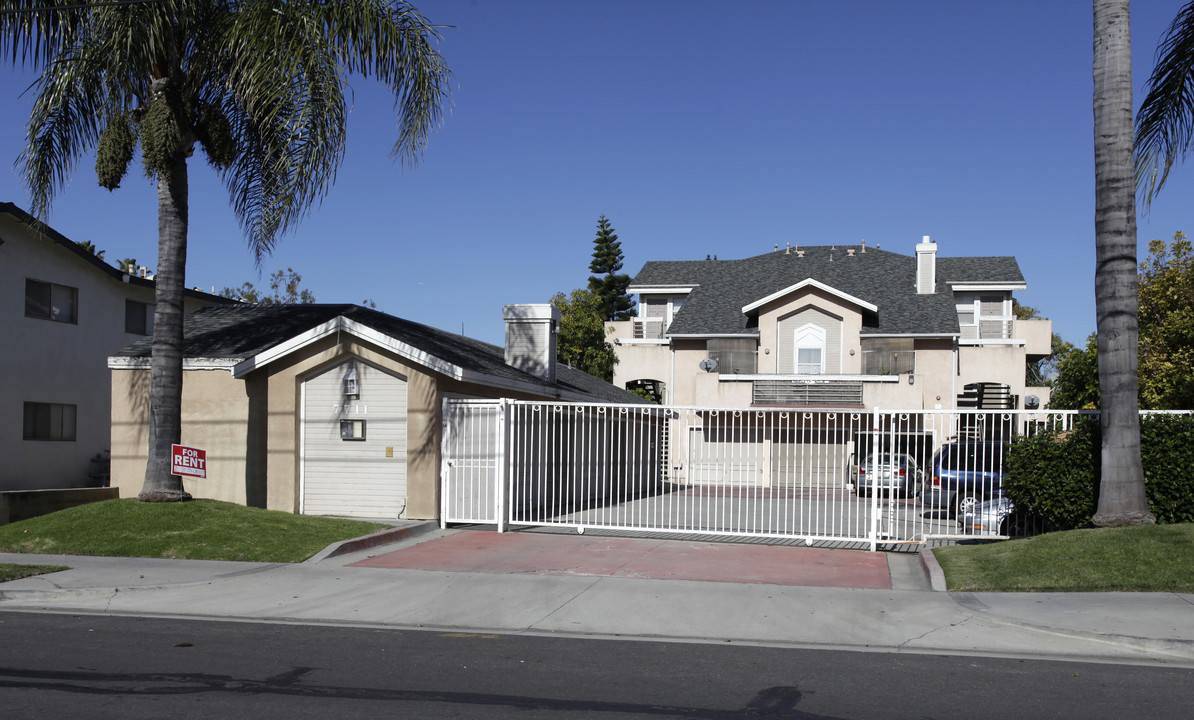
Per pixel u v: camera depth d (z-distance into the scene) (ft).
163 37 45.83
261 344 60.34
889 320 115.34
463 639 28.58
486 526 54.95
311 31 44.60
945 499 59.21
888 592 35.78
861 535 52.31
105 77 48.37
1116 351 39.27
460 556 43.45
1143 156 43.52
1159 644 26.76
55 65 46.88
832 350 114.93
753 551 46.09
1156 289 83.10
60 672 23.48
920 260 122.11
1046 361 181.06
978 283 123.75
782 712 20.61
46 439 77.82
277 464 55.88
